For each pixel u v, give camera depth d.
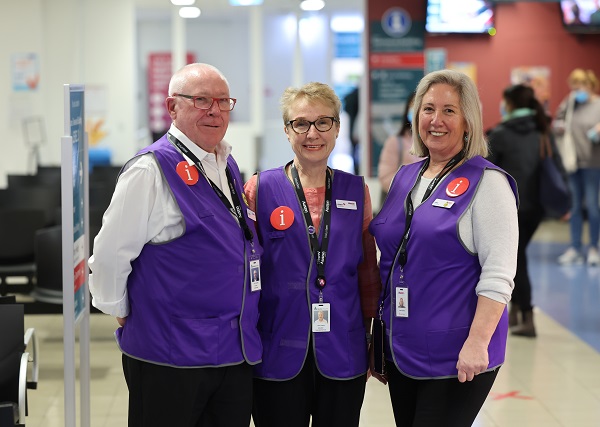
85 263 3.55
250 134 13.11
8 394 3.46
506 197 2.80
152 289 2.85
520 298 6.31
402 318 2.91
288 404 3.02
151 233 2.83
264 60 13.15
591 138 9.01
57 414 4.68
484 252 2.79
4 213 6.47
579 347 6.08
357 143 14.27
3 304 3.49
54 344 6.13
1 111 11.80
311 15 13.34
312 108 2.98
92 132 12.40
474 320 2.78
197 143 2.92
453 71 2.93
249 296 2.93
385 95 11.86
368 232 3.12
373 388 5.21
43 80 11.99
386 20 11.77
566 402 4.92
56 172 9.43
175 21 12.84
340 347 2.99
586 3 12.12
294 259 3.00
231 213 2.93
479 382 2.85
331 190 3.07
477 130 2.90
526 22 12.30
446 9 11.86
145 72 13.62
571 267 9.09
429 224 2.85
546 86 12.42
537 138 5.90
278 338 3.01
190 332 2.84
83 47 12.27
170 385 2.86
